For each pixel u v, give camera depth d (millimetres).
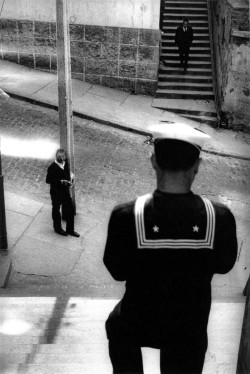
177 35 17609
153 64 17484
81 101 16688
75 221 11031
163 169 1818
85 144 14391
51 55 17938
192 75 18453
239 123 17078
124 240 1883
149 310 1993
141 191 12602
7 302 6270
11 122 14766
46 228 10602
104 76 17969
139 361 2254
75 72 18062
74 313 5941
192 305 1975
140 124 15836
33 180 12305
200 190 13133
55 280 9078
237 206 12586
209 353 4012
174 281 1916
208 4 20094
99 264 9711
